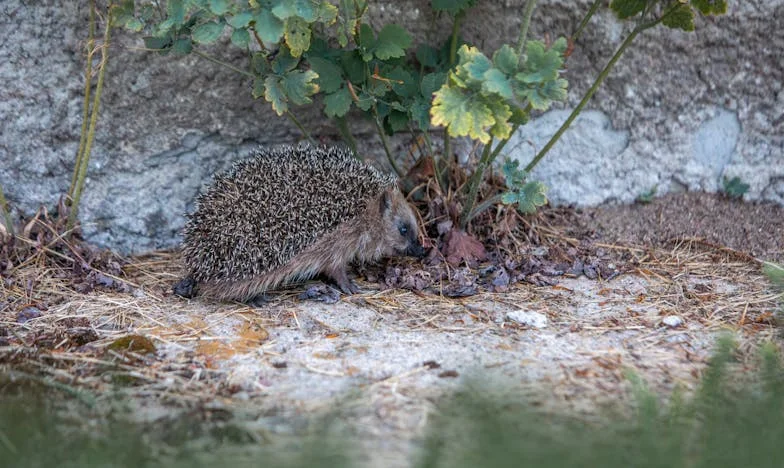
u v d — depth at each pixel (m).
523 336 8.94
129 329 9.29
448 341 8.81
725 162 12.71
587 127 12.43
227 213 9.93
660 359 8.31
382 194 10.96
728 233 12.02
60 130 11.05
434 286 10.58
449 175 11.84
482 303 9.99
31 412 7.21
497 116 8.58
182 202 11.75
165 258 11.60
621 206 12.68
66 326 9.31
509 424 6.39
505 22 11.62
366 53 10.26
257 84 10.05
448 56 11.59
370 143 12.15
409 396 7.45
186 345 8.85
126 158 11.38
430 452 6.05
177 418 7.13
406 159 12.29
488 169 11.86
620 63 12.05
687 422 6.59
